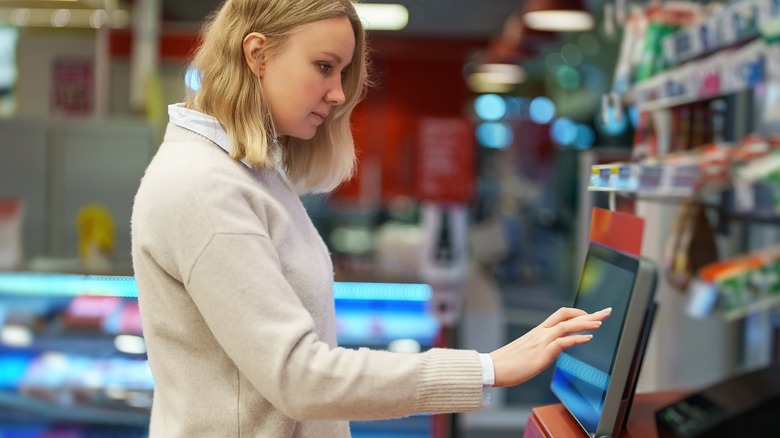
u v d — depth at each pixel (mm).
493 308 6773
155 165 1480
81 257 4738
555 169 15430
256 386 1375
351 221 8812
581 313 1441
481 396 1370
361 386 1341
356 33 1588
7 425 4031
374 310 4266
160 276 1448
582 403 1556
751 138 2340
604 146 10219
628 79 2742
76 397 3996
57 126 5793
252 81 1481
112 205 5824
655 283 1419
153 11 6410
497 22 12586
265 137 1472
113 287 4156
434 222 5012
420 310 4254
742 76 2148
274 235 1481
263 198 1469
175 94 6578
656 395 2018
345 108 1682
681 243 2691
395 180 11594
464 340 6695
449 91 12172
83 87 5879
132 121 5816
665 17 2617
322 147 1723
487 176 15703
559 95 16344
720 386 1903
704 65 2318
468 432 5859
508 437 5770
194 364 1470
